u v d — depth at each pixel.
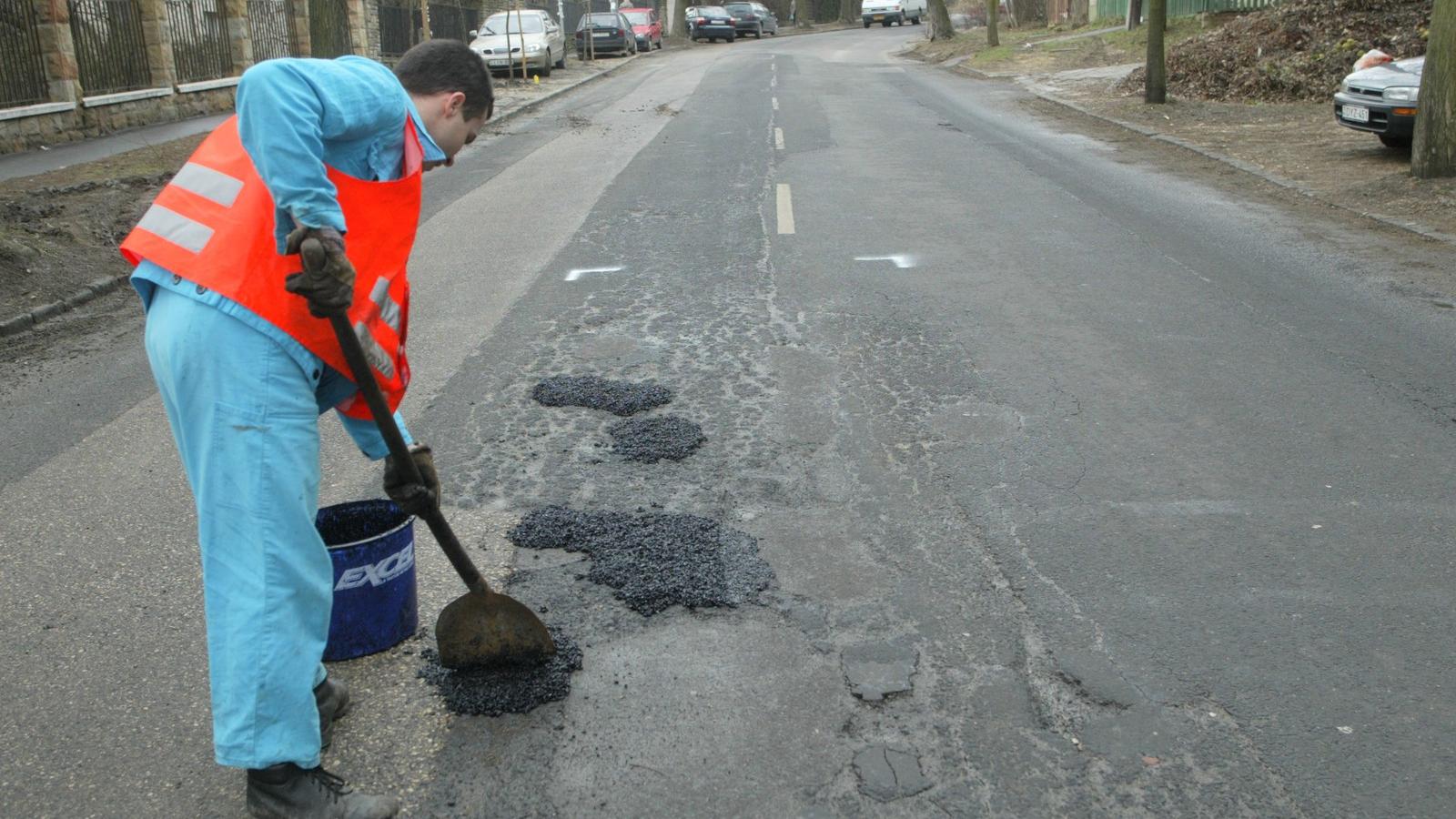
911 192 9.98
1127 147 12.76
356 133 2.31
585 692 2.90
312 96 2.19
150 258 2.32
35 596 3.44
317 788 2.41
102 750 2.72
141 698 2.93
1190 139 12.93
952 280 6.98
